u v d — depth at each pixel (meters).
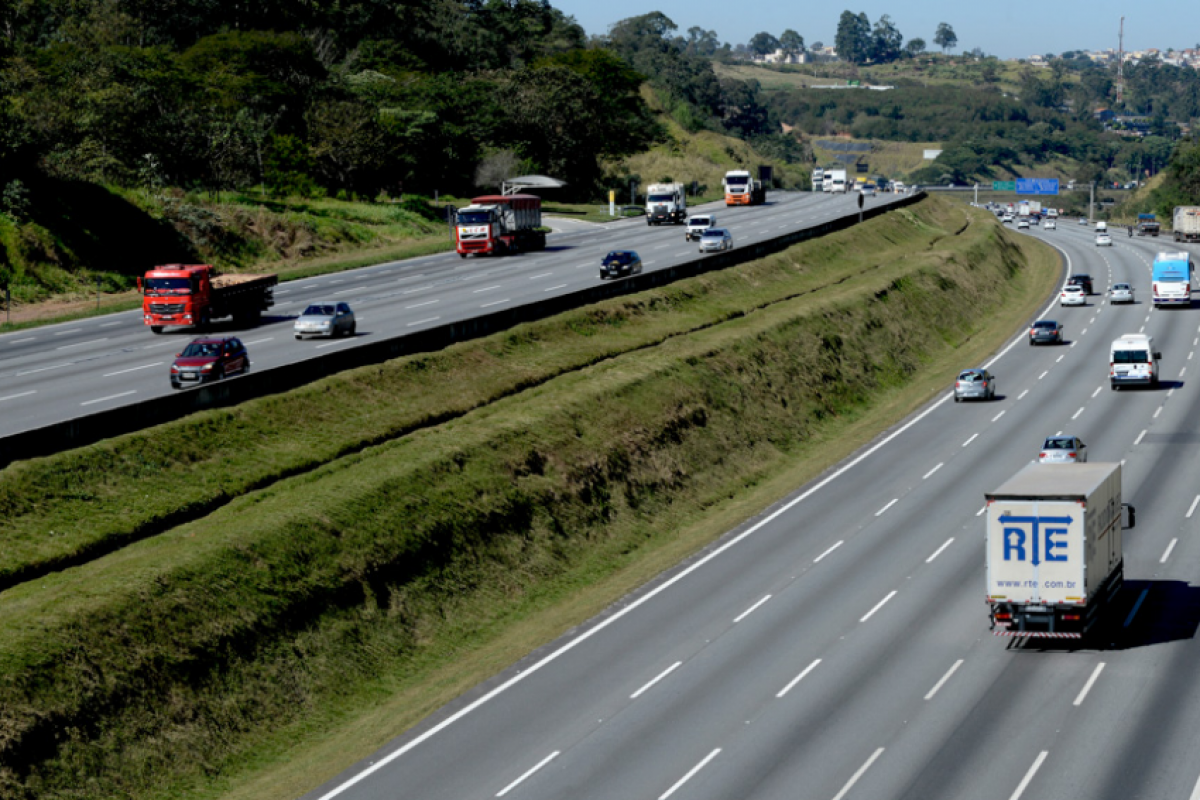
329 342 64.94
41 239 83.56
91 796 28.09
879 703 30.66
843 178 192.38
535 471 49.44
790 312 78.75
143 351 63.69
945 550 43.97
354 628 37.22
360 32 190.25
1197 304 100.62
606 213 148.00
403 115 148.25
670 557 45.62
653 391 59.91
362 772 28.78
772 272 93.88
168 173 109.62
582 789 26.80
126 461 42.28
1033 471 36.19
